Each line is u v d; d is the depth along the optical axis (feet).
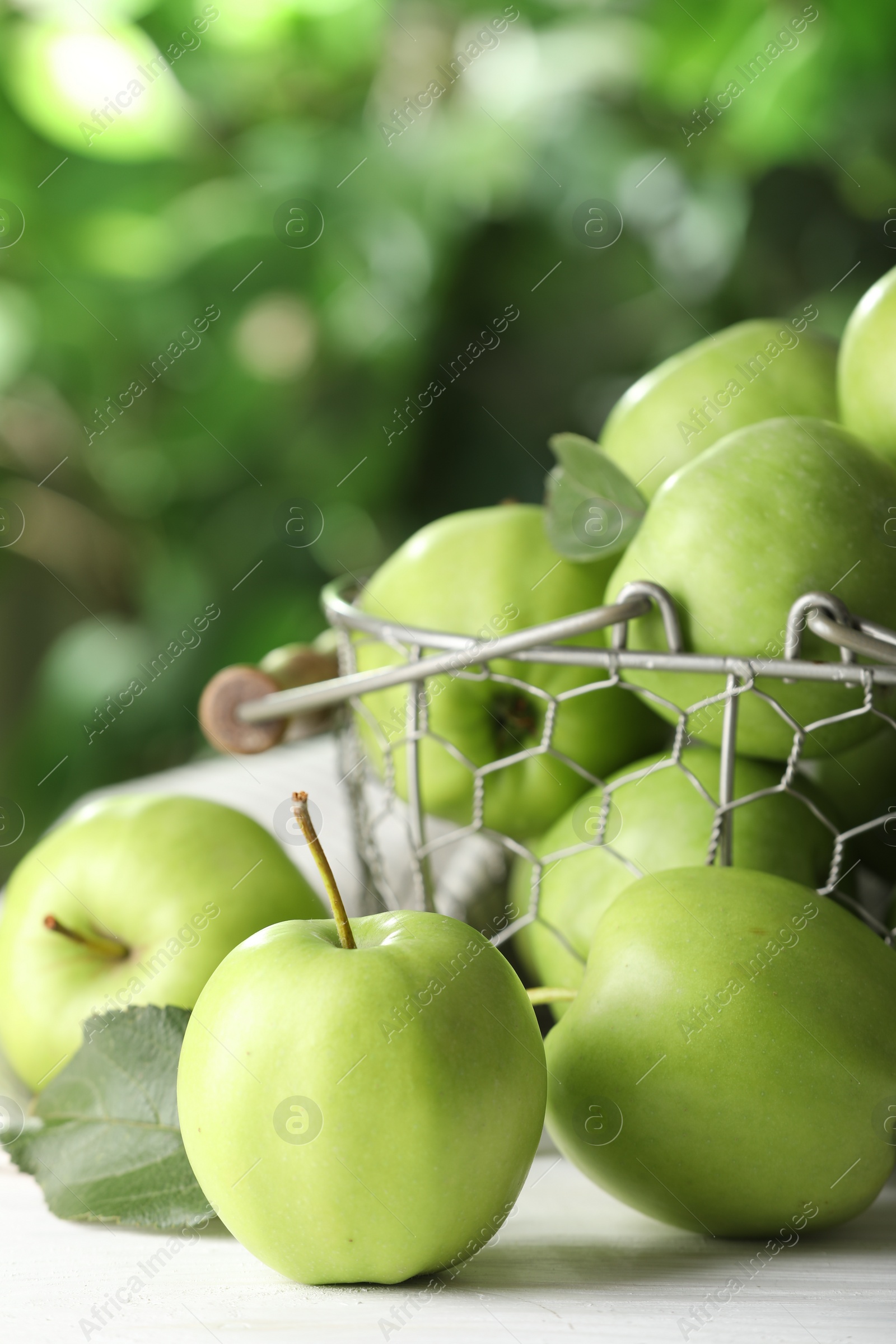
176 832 3.52
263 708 3.53
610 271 7.60
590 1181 3.39
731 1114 3.18
